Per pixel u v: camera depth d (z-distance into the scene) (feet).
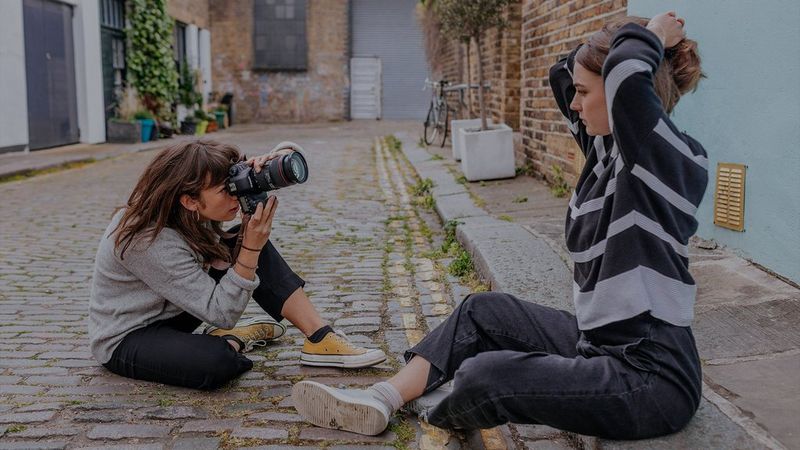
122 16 51.01
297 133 60.34
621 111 5.92
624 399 6.16
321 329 9.76
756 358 8.63
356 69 79.56
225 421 8.25
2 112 36.47
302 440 7.75
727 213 12.55
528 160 25.84
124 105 48.08
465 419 6.75
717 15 12.71
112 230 9.08
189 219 8.87
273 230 19.85
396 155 39.63
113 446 7.70
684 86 6.38
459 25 26.02
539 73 23.91
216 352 8.94
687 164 6.03
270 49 76.43
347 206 23.72
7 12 36.42
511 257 13.80
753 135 11.80
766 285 10.84
